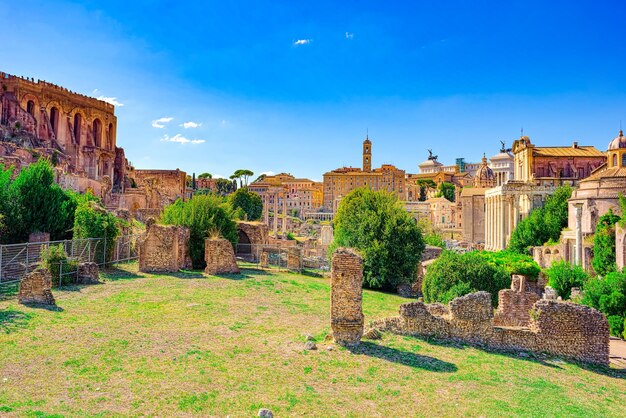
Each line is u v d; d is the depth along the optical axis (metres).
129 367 17.72
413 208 171.75
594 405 17.39
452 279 36.16
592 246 52.75
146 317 25.64
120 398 14.93
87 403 14.42
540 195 93.81
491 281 36.28
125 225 50.22
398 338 23.69
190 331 23.27
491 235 102.56
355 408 15.36
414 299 42.91
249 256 63.53
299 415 14.55
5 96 87.88
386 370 19.00
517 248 76.44
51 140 93.12
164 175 132.75
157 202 104.25
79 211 42.41
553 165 107.81
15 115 87.00
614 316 30.47
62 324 22.86
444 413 15.40
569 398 17.84
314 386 16.94
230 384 16.61
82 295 30.28
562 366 22.22
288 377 17.62
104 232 42.47
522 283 36.44
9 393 14.78
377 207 51.03
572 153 109.12
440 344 23.55
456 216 163.38
